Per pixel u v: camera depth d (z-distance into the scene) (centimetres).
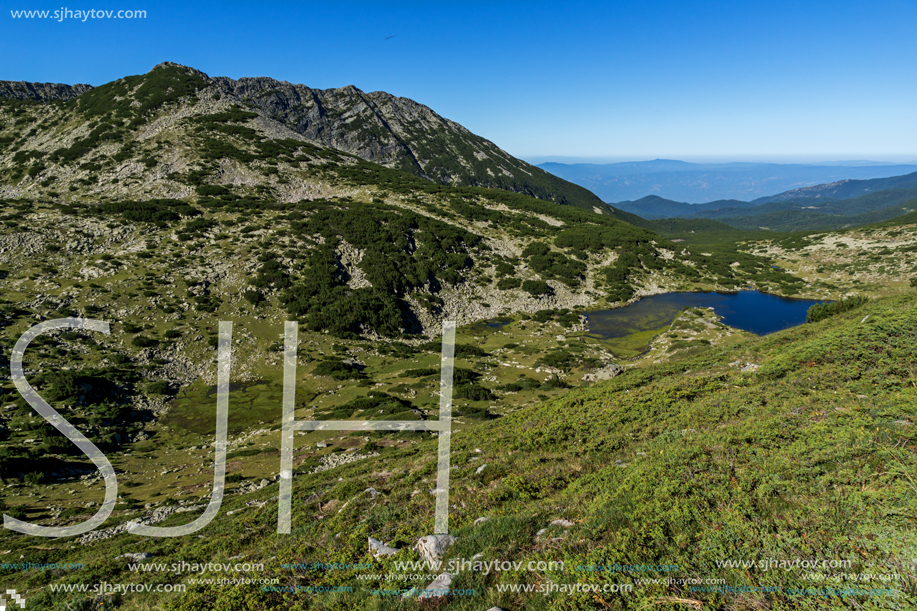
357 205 9275
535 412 2542
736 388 1852
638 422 1711
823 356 1892
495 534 939
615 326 7494
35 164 9538
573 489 1145
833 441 1001
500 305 7975
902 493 736
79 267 5841
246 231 7431
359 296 6606
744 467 998
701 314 7388
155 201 8144
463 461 1709
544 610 676
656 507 869
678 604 621
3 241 5875
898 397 1223
